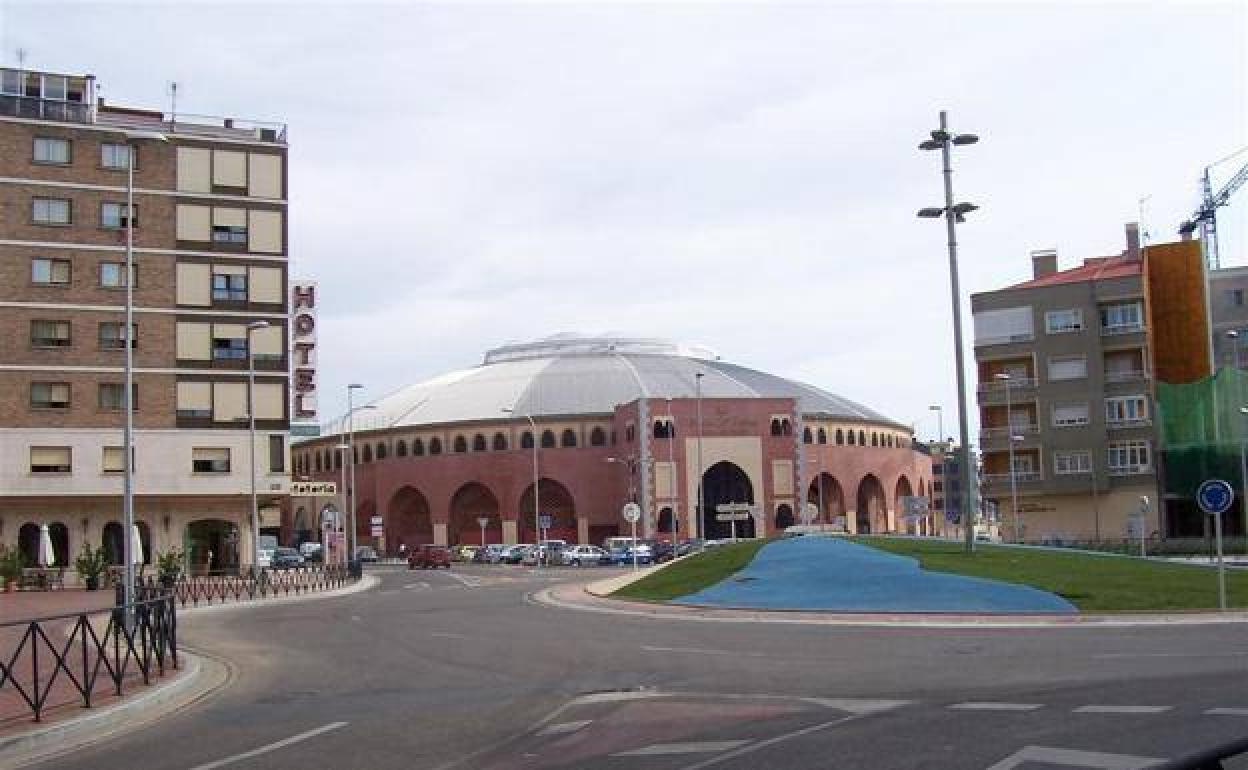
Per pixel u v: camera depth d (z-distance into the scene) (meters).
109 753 12.23
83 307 62.78
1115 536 74.25
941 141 33.56
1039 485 75.94
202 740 12.68
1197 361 75.19
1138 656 16.77
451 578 60.94
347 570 63.12
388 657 21.05
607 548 88.88
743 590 31.84
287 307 67.50
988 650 18.25
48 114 63.06
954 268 34.09
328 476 122.69
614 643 21.84
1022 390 76.88
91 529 63.00
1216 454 71.88
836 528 98.38
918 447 146.75
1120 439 74.69
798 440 103.50
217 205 66.44
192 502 65.00
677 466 100.06
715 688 14.95
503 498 107.81
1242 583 27.36
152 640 18.03
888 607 26.78
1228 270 77.38
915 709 12.40
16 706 14.91
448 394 118.44
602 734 11.83
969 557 33.59
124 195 64.19
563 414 107.19
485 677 17.34
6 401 60.94
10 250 61.53
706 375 116.00
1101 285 75.56
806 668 16.75
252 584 48.97
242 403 66.00
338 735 12.47
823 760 9.88
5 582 52.19
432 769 10.40
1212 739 10.13
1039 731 10.79
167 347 64.56
